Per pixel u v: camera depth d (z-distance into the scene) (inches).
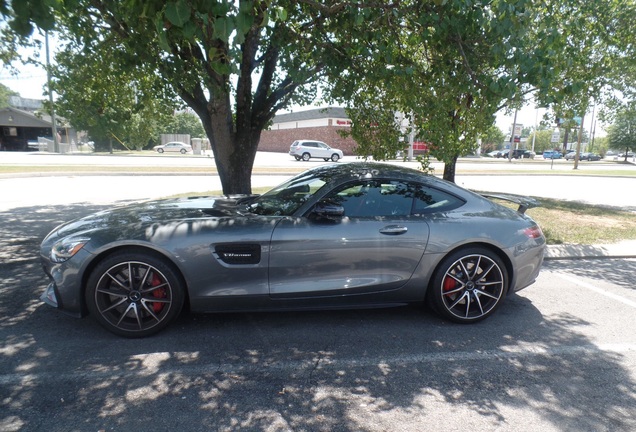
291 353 130.0
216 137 270.8
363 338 141.2
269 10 131.0
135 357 124.9
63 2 130.8
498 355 131.8
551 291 193.6
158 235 133.3
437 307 153.4
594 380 118.5
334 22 194.5
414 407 104.3
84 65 253.1
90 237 132.9
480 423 98.5
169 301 135.4
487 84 178.1
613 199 550.6
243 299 139.1
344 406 104.1
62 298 132.3
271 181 666.8
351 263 143.0
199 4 96.0
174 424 95.8
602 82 352.5
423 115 221.1
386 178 155.7
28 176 607.8
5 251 228.1
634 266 239.1
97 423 95.3
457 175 924.0
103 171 701.3
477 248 151.6
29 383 110.2
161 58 197.0
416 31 199.2
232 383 112.9
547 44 168.9
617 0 274.8
